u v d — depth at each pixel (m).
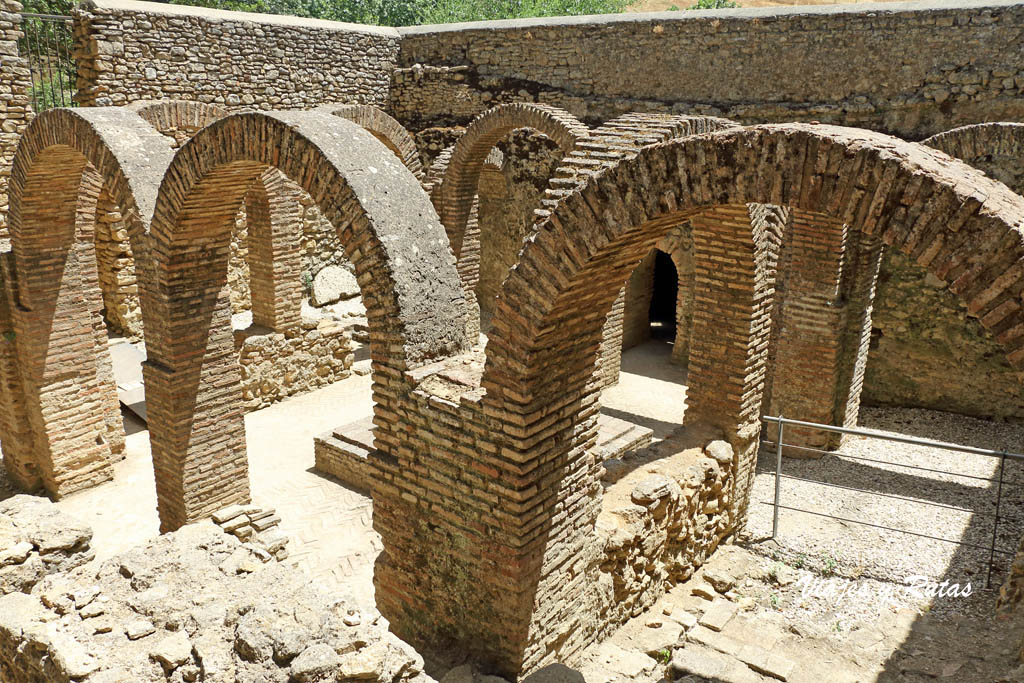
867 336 11.15
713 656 6.45
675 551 7.65
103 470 10.53
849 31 12.25
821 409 10.67
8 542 6.09
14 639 4.98
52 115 8.38
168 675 4.59
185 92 14.24
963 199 3.90
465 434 5.67
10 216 9.19
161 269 7.73
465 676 5.79
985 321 3.95
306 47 15.87
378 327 6.04
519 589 5.65
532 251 5.21
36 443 10.12
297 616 4.96
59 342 9.71
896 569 7.94
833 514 9.15
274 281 12.88
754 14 13.02
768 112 13.11
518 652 5.78
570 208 5.06
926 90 11.81
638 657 6.52
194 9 14.18
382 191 6.04
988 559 8.03
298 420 12.66
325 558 8.66
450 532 5.99
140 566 5.46
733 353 8.10
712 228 7.64
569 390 5.75
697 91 13.83
